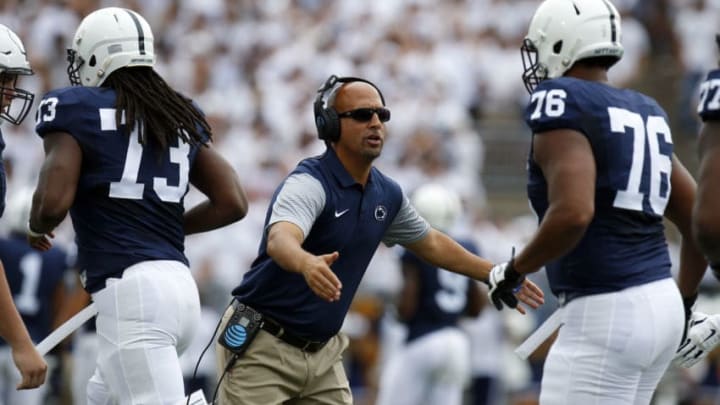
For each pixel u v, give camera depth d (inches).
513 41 2284.7
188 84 2167.8
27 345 682.2
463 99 2229.3
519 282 696.4
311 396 741.9
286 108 2098.9
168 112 732.0
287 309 718.5
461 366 1290.6
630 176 677.3
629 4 2421.3
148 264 708.7
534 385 1651.1
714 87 662.5
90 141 708.7
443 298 1278.3
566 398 685.9
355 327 1713.8
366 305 1724.9
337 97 717.3
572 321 689.0
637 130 683.4
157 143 726.5
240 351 724.0
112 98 723.4
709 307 1685.5
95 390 732.7
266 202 1932.8
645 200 686.5
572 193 649.6
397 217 751.7
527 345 705.6
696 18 2400.3
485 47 2271.2
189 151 743.7
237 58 2215.8
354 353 1706.4
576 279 686.5
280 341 724.7
